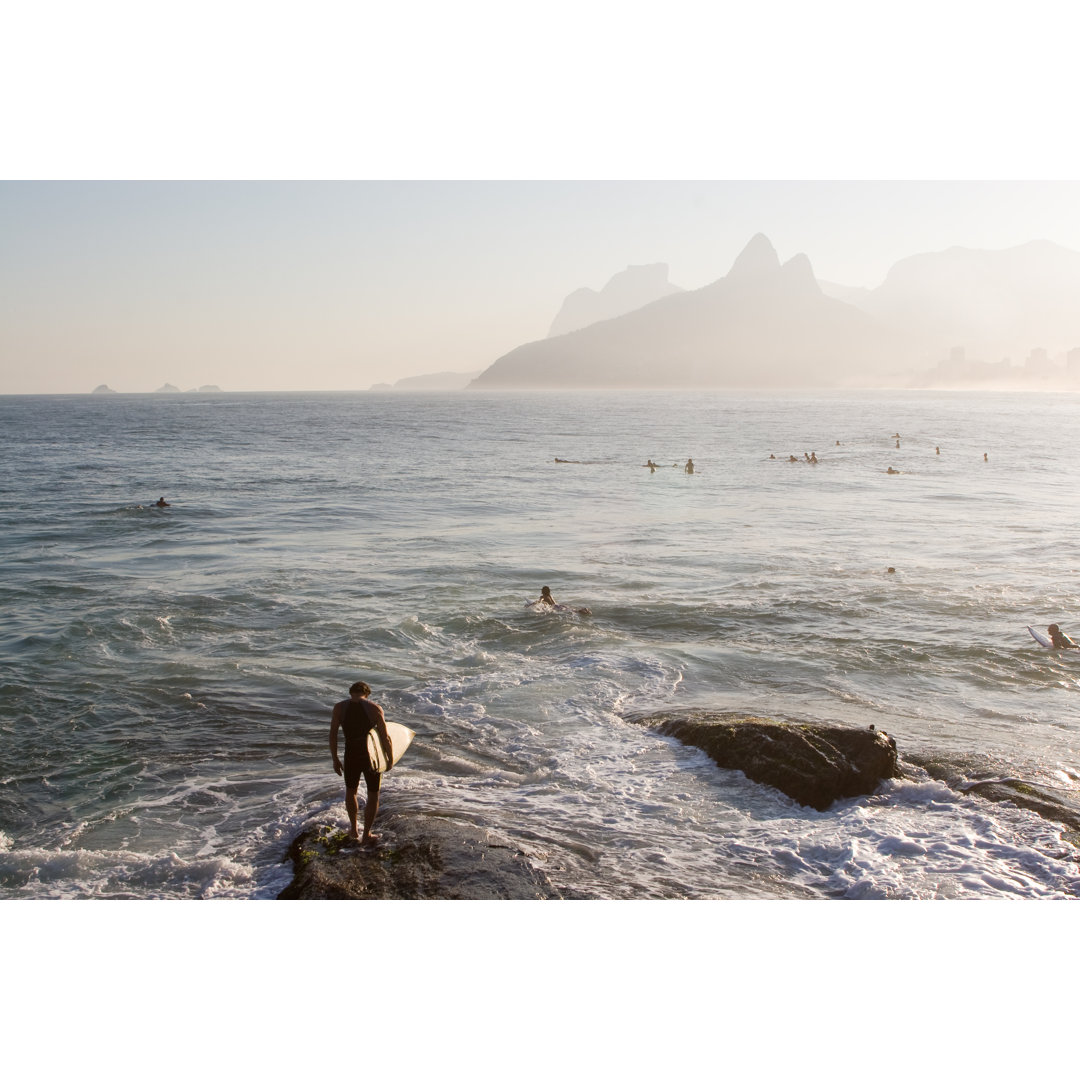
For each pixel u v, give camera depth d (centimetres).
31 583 1720
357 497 3350
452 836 670
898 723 998
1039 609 1549
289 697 1073
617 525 2609
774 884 641
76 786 825
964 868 659
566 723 987
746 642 1345
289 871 648
